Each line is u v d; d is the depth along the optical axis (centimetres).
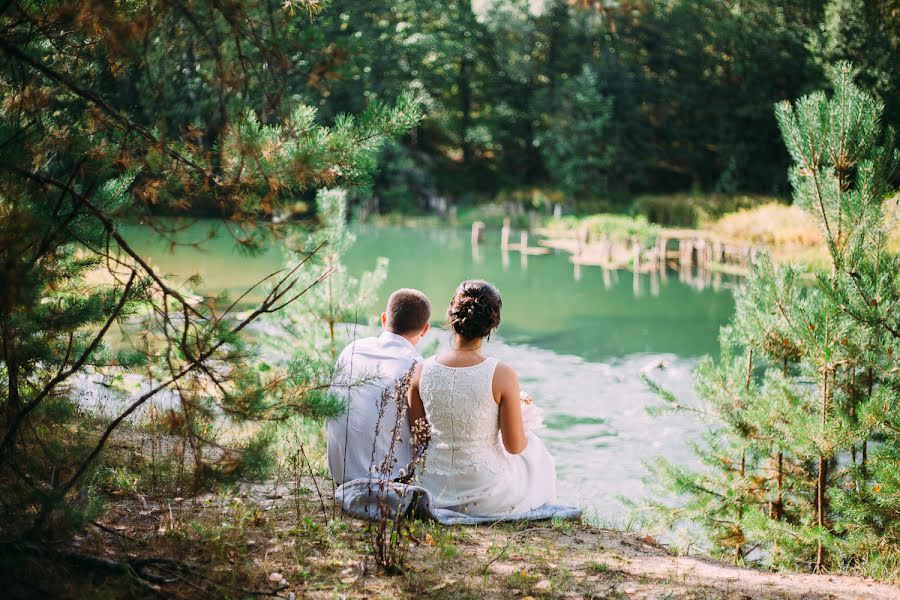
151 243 310
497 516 394
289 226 284
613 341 1298
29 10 267
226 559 309
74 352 363
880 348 466
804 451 482
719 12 3784
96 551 298
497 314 388
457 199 4134
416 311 429
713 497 547
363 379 313
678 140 4356
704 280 1984
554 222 3403
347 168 279
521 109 4562
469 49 4303
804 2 3584
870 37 2806
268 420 282
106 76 288
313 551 329
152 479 391
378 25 3444
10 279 231
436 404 387
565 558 346
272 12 246
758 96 3866
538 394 1002
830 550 464
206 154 273
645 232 2664
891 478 423
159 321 276
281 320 626
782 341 521
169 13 249
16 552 255
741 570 366
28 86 284
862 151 480
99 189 329
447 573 315
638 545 388
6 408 301
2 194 256
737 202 3428
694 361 1165
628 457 785
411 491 368
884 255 468
